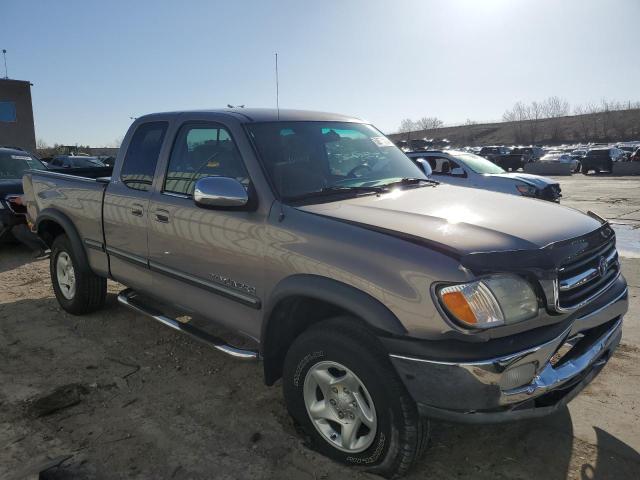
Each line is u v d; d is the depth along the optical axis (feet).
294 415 9.98
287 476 9.25
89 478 9.22
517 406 7.98
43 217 17.20
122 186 14.05
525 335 7.98
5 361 13.99
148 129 13.74
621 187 70.64
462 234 8.45
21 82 110.83
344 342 8.68
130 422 11.03
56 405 11.68
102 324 16.61
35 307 18.34
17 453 9.95
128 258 13.87
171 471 9.43
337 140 12.47
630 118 320.50
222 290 11.15
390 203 10.16
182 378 13.00
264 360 10.44
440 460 9.67
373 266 8.38
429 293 7.79
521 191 34.58
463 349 7.65
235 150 11.11
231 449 10.06
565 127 332.60
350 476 9.17
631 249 27.91
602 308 9.26
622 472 9.28
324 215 9.45
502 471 9.36
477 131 369.50
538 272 8.00
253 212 10.31
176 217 11.99
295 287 9.29
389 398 8.29
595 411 11.23
